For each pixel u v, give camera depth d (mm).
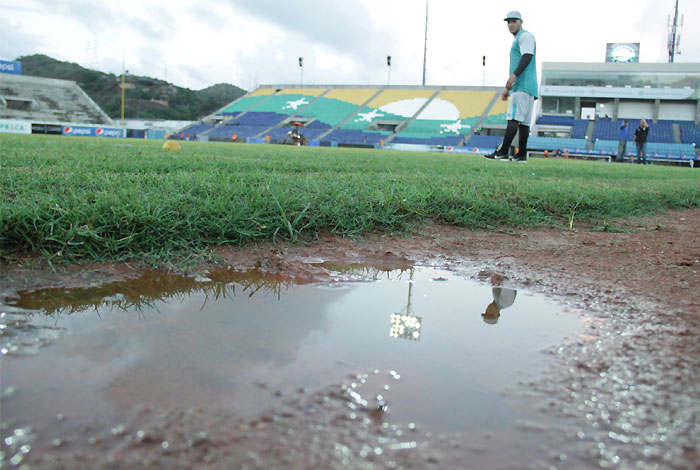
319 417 744
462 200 2838
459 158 11961
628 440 712
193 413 737
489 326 1188
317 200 2402
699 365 968
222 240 1892
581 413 784
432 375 901
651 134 33500
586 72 36031
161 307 1240
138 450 645
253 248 1913
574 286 1584
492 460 659
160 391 796
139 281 1454
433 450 674
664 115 35812
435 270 1774
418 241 2225
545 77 36844
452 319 1235
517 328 1177
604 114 36812
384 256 1940
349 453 663
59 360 895
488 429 731
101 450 640
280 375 873
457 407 791
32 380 812
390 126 40219
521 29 7652
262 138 37250
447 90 44094
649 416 777
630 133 33469
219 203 2062
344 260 1856
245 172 4160
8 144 7930
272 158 7059
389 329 1141
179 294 1361
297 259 1807
